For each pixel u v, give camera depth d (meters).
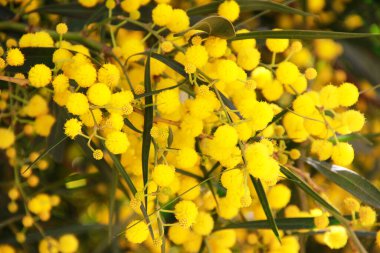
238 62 0.48
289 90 0.49
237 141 0.43
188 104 0.46
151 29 0.50
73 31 0.58
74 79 0.45
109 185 0.56
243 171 0.43
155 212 0.44
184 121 0.46
